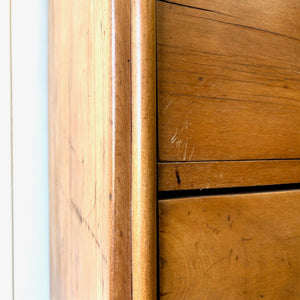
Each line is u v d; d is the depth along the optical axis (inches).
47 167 34.1
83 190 19.9
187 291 15.4
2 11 32.5
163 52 15.3
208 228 16.1
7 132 32.9
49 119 32.7
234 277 16.6
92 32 17.5
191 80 15.9
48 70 33.3
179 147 15.7
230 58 16.9
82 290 20.0
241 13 17.2
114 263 14.3
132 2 14.7
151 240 14.3
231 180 17.0
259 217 17.4
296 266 18.4
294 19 18.9
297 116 19.1
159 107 15.2
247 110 17.4
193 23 16.0
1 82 32.6
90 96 18.1
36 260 33.5
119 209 14.4
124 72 14.6
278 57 18.4
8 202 32.8
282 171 18.5
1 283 32.5
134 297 14.3
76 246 21.8
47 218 33.9
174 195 15.7
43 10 33.7
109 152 14.6
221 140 16.7
